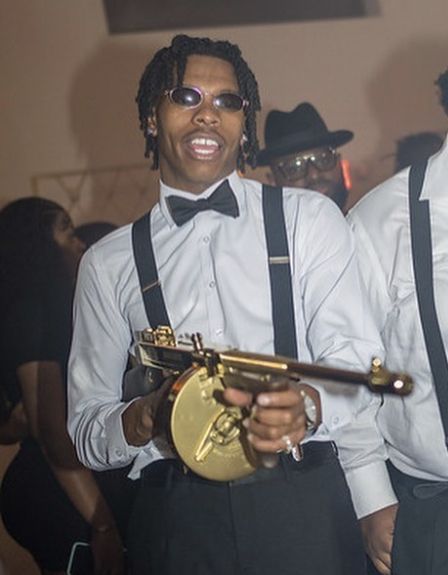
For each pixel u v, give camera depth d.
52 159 6.08
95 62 6.13
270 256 2.60
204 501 2.51
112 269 2.71
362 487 2.84
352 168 6.51
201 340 2.36
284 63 6.42
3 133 6.03
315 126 4.48
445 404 2.68
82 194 6.13
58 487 4.34
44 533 4.35
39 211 4.84
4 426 4.36
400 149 5.40
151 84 2.74
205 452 2.34
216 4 6.32
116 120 6.15
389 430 2.81
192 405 2.33
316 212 2.63
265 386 2.20
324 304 2.58
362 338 2.58
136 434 2.50
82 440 2.68
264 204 2.66
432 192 2.75
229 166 2.69
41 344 4.33
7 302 4.45
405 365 2.73
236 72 2.71
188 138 2.62
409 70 6.57
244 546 2.49
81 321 2.77
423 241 2.72
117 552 4.22
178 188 2.71
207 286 2.62
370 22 6.52
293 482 2.50
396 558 2.79
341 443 2.82
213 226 2.66
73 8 6.10
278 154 4.46
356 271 2.65
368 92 6.53
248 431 2.23
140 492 2.63
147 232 2.71
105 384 2.76
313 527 2.49
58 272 4.65
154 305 2.64
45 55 6.07
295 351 2.58
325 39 6.46
